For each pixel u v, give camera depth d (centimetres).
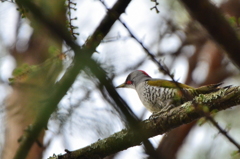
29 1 588
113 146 901
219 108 844
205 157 1360
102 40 781
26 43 1409
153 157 610
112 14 749
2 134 1114
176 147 1439
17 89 805
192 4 528
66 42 616
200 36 1616
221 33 541
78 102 748
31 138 839
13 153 1131
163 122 909
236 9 1559
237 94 820
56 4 757
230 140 703
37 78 788
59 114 759
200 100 862
